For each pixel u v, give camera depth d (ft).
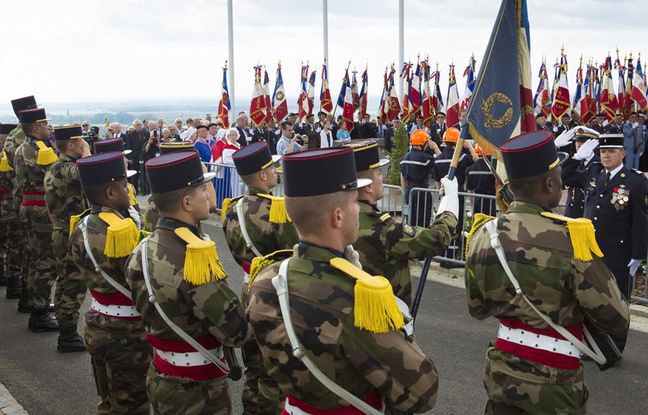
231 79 70.54
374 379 7.03
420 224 31.60
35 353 20.44
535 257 10.07
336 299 7.10
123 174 13.69
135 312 13.25
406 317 7.59
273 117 67.36
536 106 76.79
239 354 20.20
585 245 9.83
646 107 75.77
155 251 10.68
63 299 20.29
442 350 19.88
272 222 14.17
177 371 10.81
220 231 38.37
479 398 16.63
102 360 13.60
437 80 75.82
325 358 7.07
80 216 14.25
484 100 15.06
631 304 23.86
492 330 21.65
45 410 16.51
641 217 19.03
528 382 10.23
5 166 25.98
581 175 21.15
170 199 10.78
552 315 10.07
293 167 7.33
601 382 17.54
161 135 58.23
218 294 10.30
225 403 11.19
